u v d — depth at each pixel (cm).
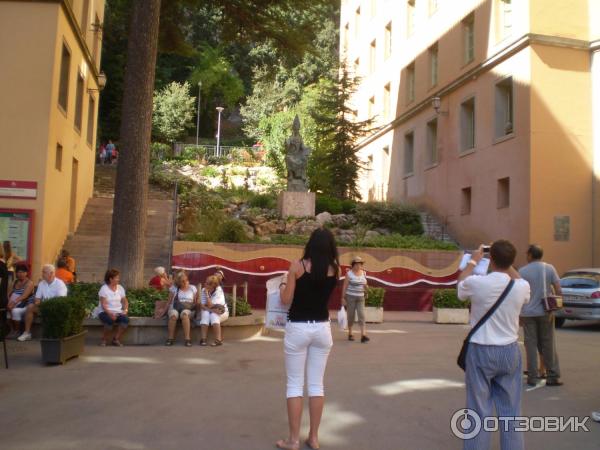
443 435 517
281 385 705
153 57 1252
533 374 735
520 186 2019
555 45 2017
